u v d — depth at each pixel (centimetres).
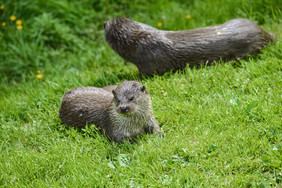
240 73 1053
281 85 962
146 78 1167
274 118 851
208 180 718
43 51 1625
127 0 1802
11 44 1623
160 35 1148
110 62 1423
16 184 782
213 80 1040
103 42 1627
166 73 1128
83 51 1608
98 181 745
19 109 1116
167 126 917
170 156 784
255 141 789
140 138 879
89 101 953
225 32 1148
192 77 1069
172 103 984
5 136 985
